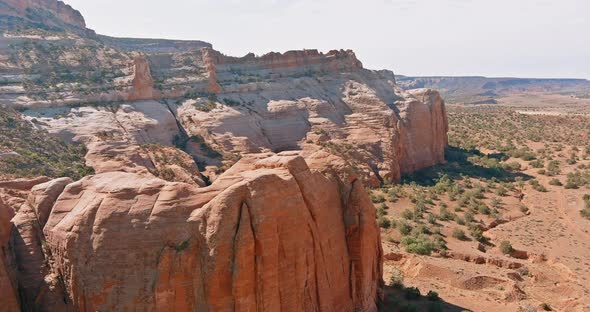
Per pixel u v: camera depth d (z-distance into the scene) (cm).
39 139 6694
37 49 9175
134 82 8950
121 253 2145
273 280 2148
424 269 4341
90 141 7112
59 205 2414
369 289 2872
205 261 2069
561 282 4691
